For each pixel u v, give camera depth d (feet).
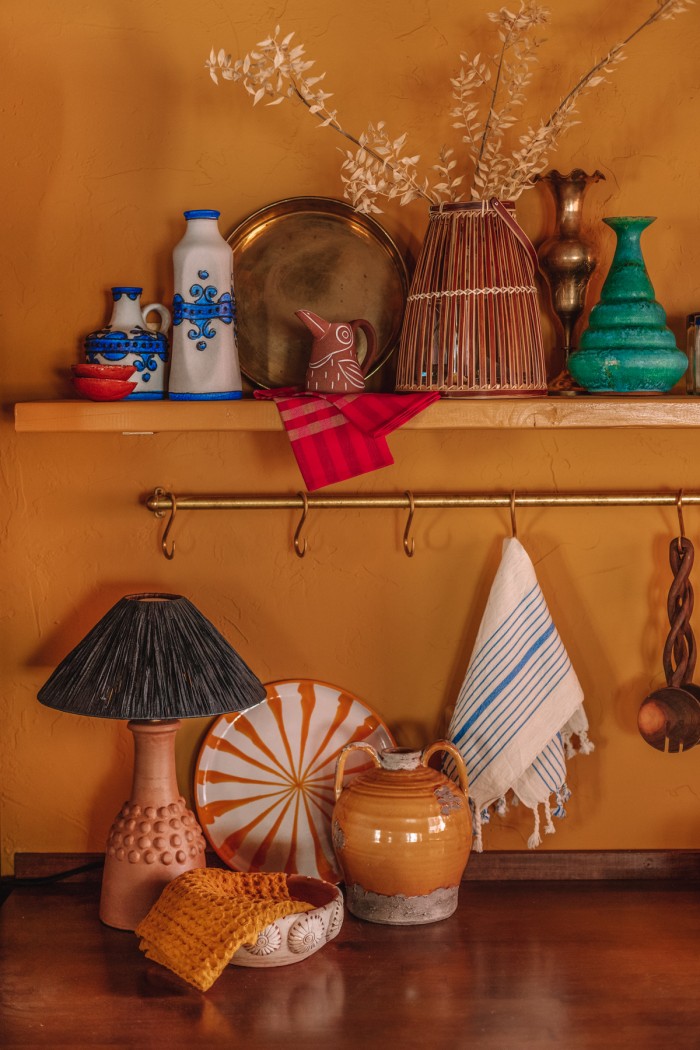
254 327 4.42
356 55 4.39
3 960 3.84
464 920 4.17
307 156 4.42
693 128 4.46
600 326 4.05
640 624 4.63
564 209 4.29
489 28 4.40
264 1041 3.34
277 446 4.51
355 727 4.53
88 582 4.55
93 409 3.97
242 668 4.09
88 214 4.42
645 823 4.64
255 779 4.51
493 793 4.31
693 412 3.96
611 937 4.03
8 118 4.38
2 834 4.60
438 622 4.60
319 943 3.79
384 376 4.50
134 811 4.09
